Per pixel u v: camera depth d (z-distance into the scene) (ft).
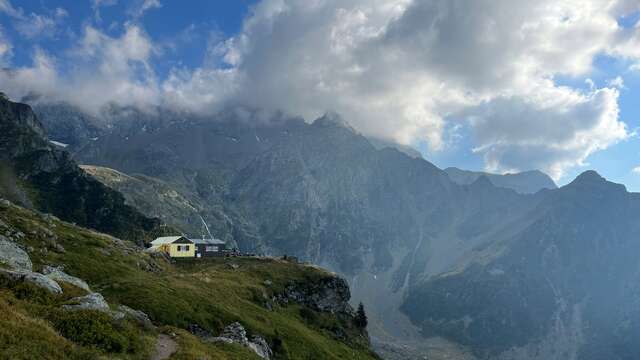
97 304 151.43
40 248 315.78
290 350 333.62
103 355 120.78
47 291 150.10
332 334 492.95
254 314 362.94
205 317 287.69
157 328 172.04
